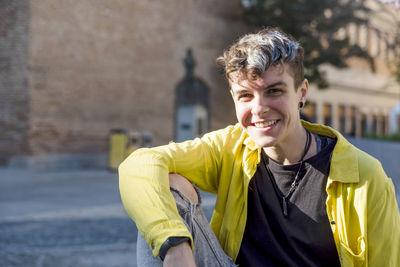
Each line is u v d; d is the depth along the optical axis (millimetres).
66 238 5820
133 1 19672
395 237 1520
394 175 12227
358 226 1509
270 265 1591
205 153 1659
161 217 1290
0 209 8328
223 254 1540
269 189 1588
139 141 17188
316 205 1542
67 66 17750
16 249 5199
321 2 19250
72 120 17859
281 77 1402
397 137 18188
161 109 20703
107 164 18594
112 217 7371
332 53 20188
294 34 20062
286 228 1565
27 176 14906
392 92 35125
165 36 20750
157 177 1386
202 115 22000
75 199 9812
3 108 16891
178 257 1230
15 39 16797
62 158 17359
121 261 4707
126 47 19500
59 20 17500
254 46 1386
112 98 19094
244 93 1438
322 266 1585
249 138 1633
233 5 22953
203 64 22109
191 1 21547
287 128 1462
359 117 32062
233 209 1641
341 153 1527
